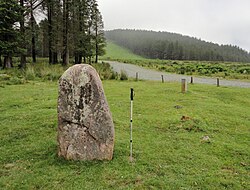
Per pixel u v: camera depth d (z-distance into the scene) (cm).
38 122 916
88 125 606
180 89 1822
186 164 620
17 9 2519
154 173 572
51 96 1401
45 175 555
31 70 2181
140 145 732
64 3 3334
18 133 820
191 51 13425
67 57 3406
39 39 3800
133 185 518
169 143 759
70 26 3653
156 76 3347
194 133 863
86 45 4209
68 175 554
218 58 13350
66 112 612
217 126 952
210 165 620
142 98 1445
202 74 3722
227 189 514
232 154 693
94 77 605
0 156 654
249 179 558
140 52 18375
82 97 603
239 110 1216
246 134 877
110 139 618
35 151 684
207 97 1562
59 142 631
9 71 2259
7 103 1213
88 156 614
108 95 1509
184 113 1112
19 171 577
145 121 980
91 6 4831
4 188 506
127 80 2439
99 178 542
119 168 586
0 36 2475
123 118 1020
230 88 2055
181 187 512
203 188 513
